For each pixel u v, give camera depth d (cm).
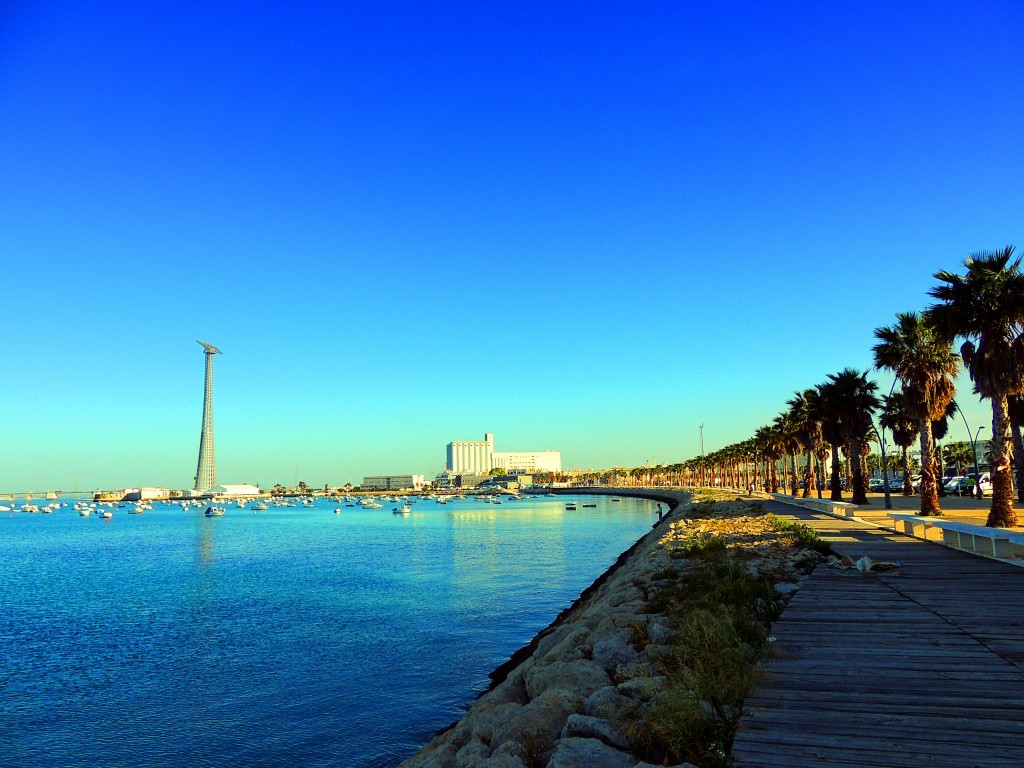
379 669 2022
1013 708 634
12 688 1922
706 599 1162
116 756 1472
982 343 2764
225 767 1400
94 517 17025
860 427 5000
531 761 709
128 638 2533
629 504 15888
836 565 1587
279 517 14988
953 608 1098
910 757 532
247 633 2561
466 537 7319
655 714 643
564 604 3006
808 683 725
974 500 5419
